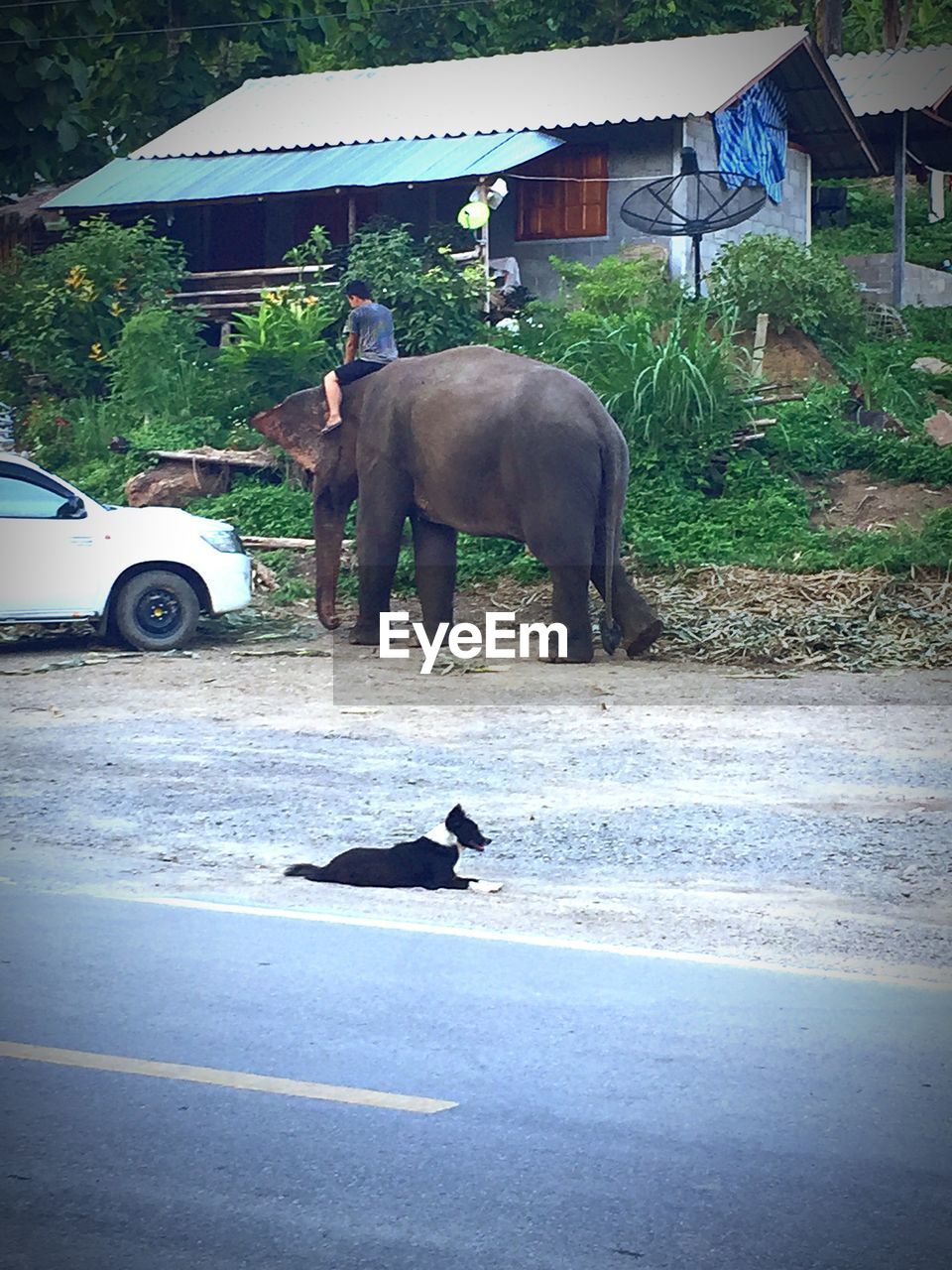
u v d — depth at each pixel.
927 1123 5.73
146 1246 4.82
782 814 10.66
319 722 14.11
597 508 17.58
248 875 9.13
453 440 17.73
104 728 13.85
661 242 29.20
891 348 29.00
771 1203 5.11
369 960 7.53
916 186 45.31
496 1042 6.49
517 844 9.86
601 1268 4.69
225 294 29.81
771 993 7.13
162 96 38.00
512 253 30.08
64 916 8.27
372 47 40.66
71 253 29.61
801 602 18.84
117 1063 6.26
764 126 31.44
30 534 18.12
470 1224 4.96
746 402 23.86
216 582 18.62
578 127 29.36
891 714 14.42
